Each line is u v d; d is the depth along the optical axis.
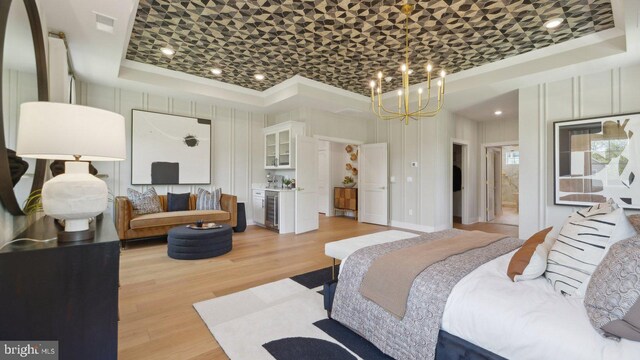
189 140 5.25
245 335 1.89
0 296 0.99
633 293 0.98
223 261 3.51
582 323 1.11
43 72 1.98
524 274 1.49
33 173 1.95
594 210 1.51
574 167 3.63
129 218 4.09
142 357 1.66
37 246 1.09
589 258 1.34
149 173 4.84
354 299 1.84
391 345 1.58
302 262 3.51
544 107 3.93
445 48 3.59
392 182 6.22
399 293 1.59
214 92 5.02
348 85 5.11
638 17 2.34
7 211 1.32
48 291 1.06
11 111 1.56
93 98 4.34
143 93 4.79
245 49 3.67
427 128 5.57
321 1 2.62
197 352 1.72
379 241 2.76
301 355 1.68
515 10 2.72
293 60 4.02
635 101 3.28
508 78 3.89
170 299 2.43
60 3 2.29
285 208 5.25
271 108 5.80
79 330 1.12
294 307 2.30
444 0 2.58
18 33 1.69
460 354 1.33
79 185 1.16
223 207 5.23
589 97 3.58
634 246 1.09
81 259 1.12
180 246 3.53
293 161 5.48
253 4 2.68
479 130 6.78
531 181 4.03
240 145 5.98
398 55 3.81
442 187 5.49
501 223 6.64
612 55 3.09
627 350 0.97
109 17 2.51
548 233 1.82
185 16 2.90
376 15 2.84
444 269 1.64
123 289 2.64
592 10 2.70
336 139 6.18
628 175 3.26
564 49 3.42
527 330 1.14
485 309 1.28
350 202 7.20
